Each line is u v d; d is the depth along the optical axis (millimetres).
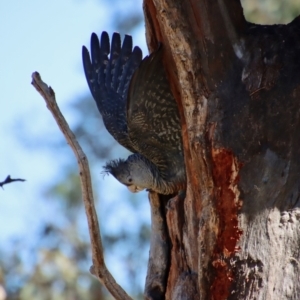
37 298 21078
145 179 12875
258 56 10414
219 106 10305
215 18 10430
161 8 10320
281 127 10133
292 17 20875
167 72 10906
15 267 21422
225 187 10117
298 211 9906
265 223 9922
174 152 12930
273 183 10016
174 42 10383
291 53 10391
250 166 10086
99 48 14867
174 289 11281
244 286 9852
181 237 11336
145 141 12844
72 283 21484
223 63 10414
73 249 22719
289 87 10219
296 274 9742
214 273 10070
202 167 10258
